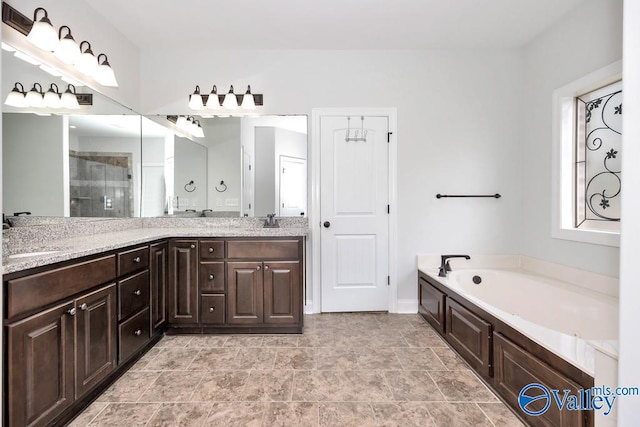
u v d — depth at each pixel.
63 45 1.98
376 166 3.12
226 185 3.13
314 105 3.09
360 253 3.13
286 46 3.01
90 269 1.68
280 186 3.13
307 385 1.88
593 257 2.32
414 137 3.10
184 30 2.72
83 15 2.30
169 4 2.37
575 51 2.46
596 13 2.28
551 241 2.72
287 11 2.46
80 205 2.26
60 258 1.47
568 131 2.60
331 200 3.12
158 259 2.42
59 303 1.49
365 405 1.69
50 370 1.43
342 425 1.54
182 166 3.08
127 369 2.06
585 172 2.52
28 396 1.32
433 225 3.12
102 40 2.51
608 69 2.20
